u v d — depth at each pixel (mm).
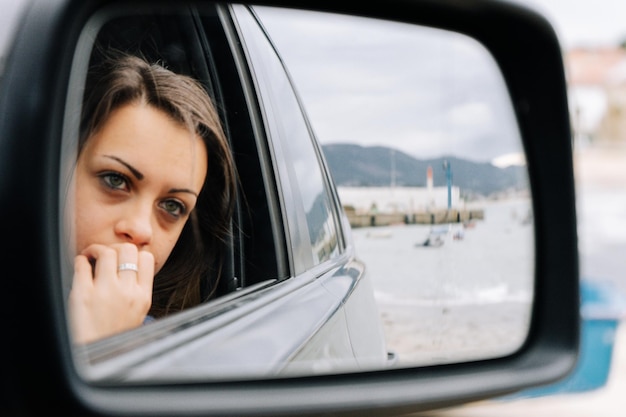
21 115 1055
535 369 1761
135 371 1103
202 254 1716
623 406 4836
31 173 1040
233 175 1741
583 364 4773
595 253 12961
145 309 1495
